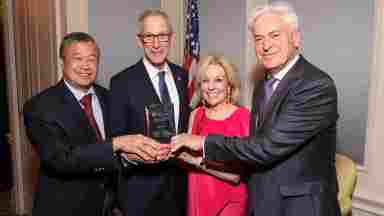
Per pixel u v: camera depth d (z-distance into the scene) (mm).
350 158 2438
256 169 1649
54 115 1728
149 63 2059
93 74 1840
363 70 2303
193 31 3248
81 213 1831
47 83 3059
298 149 1545
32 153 3375
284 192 1535
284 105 1524
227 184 1867
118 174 1996
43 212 1812
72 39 1799
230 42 3072
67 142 1752
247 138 1574
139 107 1971
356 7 2295
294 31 1567
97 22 3068
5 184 4520
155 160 1792
